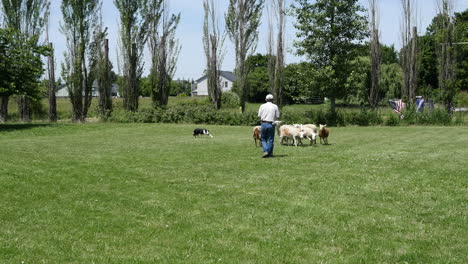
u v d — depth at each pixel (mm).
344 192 8922
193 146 18312
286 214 7469
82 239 6312
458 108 39594
